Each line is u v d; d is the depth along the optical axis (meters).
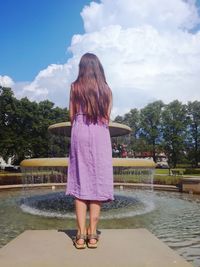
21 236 3.62
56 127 16.06
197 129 64.44
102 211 11.86
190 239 8.02
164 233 8.71
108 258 2.88
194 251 6.93
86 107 3.38
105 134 3.42
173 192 21.23
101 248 3.17
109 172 3.37
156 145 64.31
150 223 10.12
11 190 22.42
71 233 3.77
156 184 23.72
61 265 2.71
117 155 22.61
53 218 10.78
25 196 17.36
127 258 2.88
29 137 51.88
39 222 10.15
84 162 3.33
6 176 24.14
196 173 38.97
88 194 3.26
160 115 64.38
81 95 3.42
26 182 20.02
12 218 10.79
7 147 49.19
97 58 3.54
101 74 3.50
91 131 3.36
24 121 52.62
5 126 51.34
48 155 51.62
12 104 51.75
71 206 12.92
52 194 17.36
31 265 2.72
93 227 3.26
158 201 15.73
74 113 3.49
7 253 3.02
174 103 64.31
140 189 23.02
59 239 3.50
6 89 51.34
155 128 64.50
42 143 51.00
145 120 65.44
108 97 3.46
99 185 3.29
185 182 20.91
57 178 23.92
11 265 2.72
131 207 12.94
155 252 3.04
